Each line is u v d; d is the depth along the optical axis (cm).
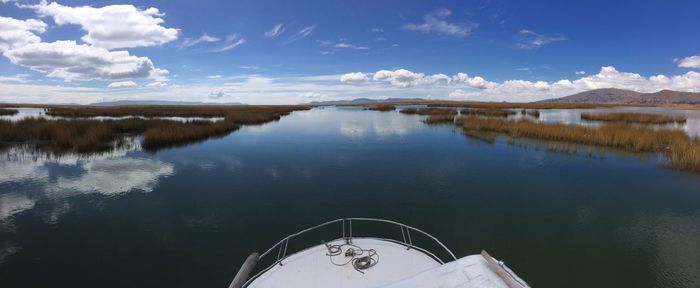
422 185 1413
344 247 631
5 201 1209
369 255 591
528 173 1598
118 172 1619
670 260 820
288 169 1706
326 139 2764
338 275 545
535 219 1055
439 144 2447
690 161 1658
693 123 3891
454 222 1032
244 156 2036
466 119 3775
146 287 700
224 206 1170
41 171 1614
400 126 3822
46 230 970
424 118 5091
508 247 880
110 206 1167
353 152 2166
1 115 4956
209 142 2572
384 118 5222
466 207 1159
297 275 547
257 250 855
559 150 2142
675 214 1098
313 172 1644
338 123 4303
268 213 1103
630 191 1323
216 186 1404
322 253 611
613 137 2259
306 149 2281
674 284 722
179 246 877
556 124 2931
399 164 1809
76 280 720
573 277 748
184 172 1631
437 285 427
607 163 1786
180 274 748
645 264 801
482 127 3152
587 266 792
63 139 2208
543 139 2584
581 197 1261
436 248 870
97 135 2372
